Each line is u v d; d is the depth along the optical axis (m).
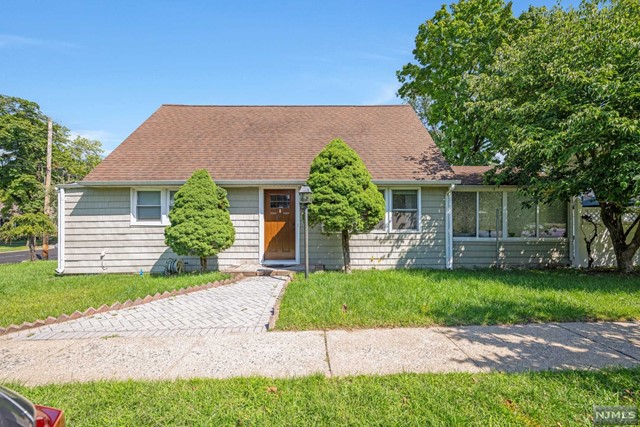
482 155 16.86
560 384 2.67
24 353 3.50
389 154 9.68
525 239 9.38
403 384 2.70
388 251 8.96
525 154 7.58
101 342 3.80
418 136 10.59
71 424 2.21
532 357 3.25
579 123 6.24
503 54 9.15
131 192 8.67
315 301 5.04
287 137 10.41
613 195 6.67
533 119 7.73
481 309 4.66
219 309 5.15
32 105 24.03
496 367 3.03
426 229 9.02
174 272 8.20
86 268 8.66
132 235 8.70
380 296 5.29
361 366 3.08
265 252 9.00
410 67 17.27
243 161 9.23
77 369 3.12
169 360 3.29
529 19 13.77
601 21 7.30
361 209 7.27
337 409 2.35
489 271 8.22
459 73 15.47
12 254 20.52
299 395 2.55
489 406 2.36
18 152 23.12
